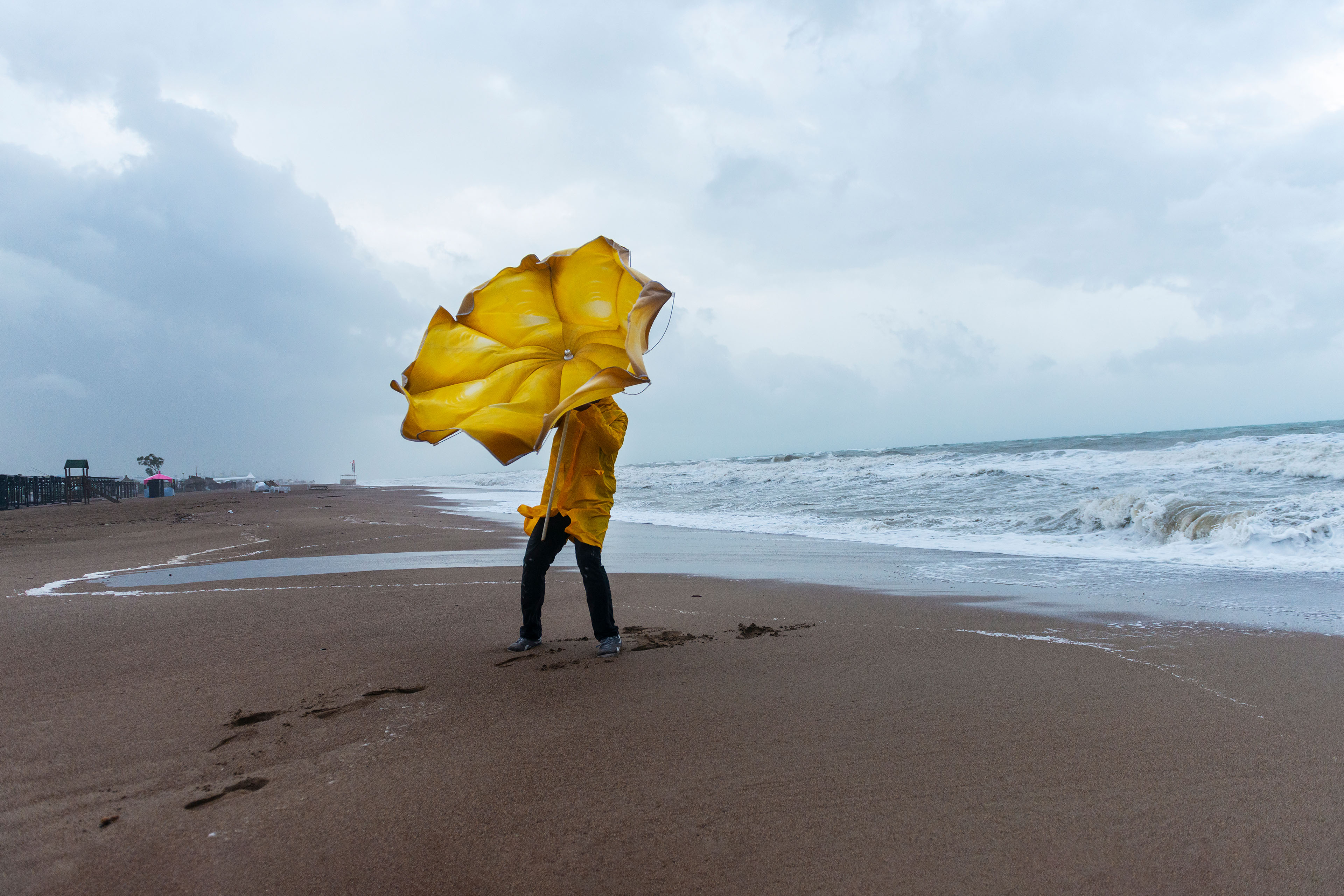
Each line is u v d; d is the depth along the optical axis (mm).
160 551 9758
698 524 13414
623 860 1860
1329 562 7129
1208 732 2738
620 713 2949
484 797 2207
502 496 29500
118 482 43844
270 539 11164
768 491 20875
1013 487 16250
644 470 44844
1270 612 5082
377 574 7141
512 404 3590
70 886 1729
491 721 2854
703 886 1753
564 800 2182
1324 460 14016
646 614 5172
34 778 2320
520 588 6148
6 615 4996
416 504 23453
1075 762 2461
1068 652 3980
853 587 6367
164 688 3273
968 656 3898
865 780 2328
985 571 7262
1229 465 15719
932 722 2854
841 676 3498
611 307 3703
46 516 20500
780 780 2320
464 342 3742
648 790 2250
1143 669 3627
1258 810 2109
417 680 3412
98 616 4977
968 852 1898
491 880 1772
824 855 1887
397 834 1981
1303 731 2727
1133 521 9547
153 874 1778
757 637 4379
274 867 1817
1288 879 1769
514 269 3844
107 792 2223
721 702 3086
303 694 3197
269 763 2451
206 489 70188
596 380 3324
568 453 3973
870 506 15023
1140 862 1848
